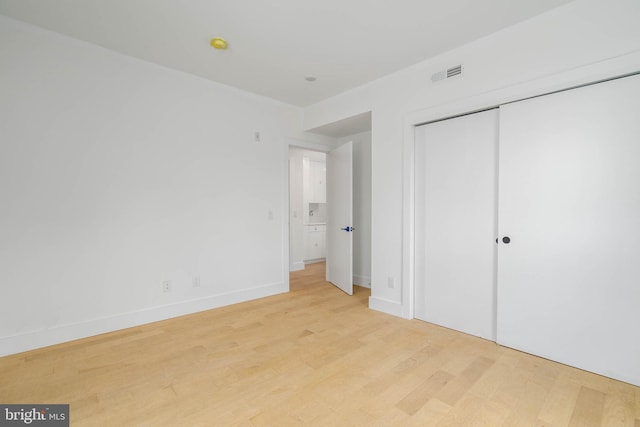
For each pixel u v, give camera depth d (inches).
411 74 115.0
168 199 118.9
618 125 74.2
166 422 60.5
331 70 119.3
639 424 59.8
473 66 98.0
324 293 155.6
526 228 88.3
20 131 90.0
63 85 96.7
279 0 78.5
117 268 107.2
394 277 122.2
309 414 63.0
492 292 97.9
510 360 85.0
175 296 120.7
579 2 77.8
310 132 169.3
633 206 72.5
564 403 66.4
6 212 88.3
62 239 96.9
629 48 71.4
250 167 143.9
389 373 78.5
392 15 84.9
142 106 112.3
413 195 117.1
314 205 269.1
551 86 82.2
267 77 126.0
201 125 127.4
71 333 98.1
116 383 74.0
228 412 63.6
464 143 103.7
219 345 95.0
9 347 88.2
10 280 88.8
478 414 62.9
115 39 98.0
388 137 123.2
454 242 106.6
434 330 106.6
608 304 75.9
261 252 148.3
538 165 86.0
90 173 101.9
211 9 82.3
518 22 88.0
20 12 84.4
